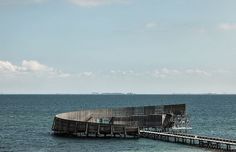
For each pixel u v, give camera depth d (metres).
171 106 96.12
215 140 70.69
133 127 82.69
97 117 98.75
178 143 75.88
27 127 109.69
